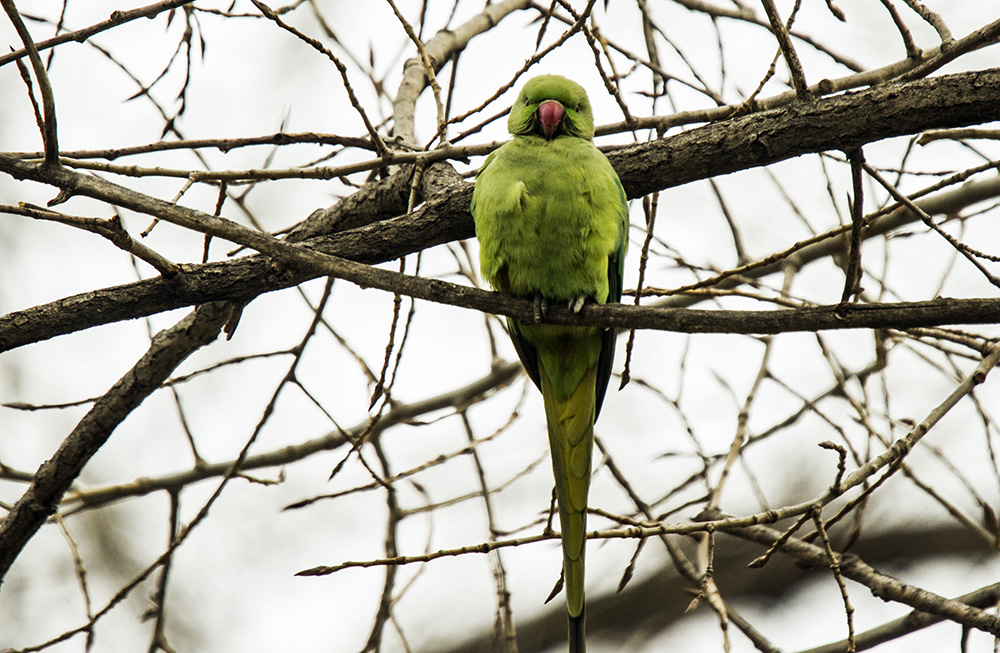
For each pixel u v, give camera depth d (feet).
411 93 38.55
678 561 33.47
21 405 31.48
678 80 34.40
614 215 28.86
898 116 25.23
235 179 27.81
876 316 20.72
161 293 27.35
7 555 32.89
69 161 26.18
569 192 28.04
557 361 30.30
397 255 30.27
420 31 34.99
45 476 32.27
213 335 32.27
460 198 30.17
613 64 30.76
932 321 20.39
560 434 30.37
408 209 31.04
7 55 25.11
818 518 25.57
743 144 27.45
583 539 28.30
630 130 30.37
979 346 32.50
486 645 55.42
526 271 28.45
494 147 30.94
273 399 33.45
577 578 27.30
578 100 31.83
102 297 27.09
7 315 26.53
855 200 22.86
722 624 28.07
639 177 29.37
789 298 36.52
